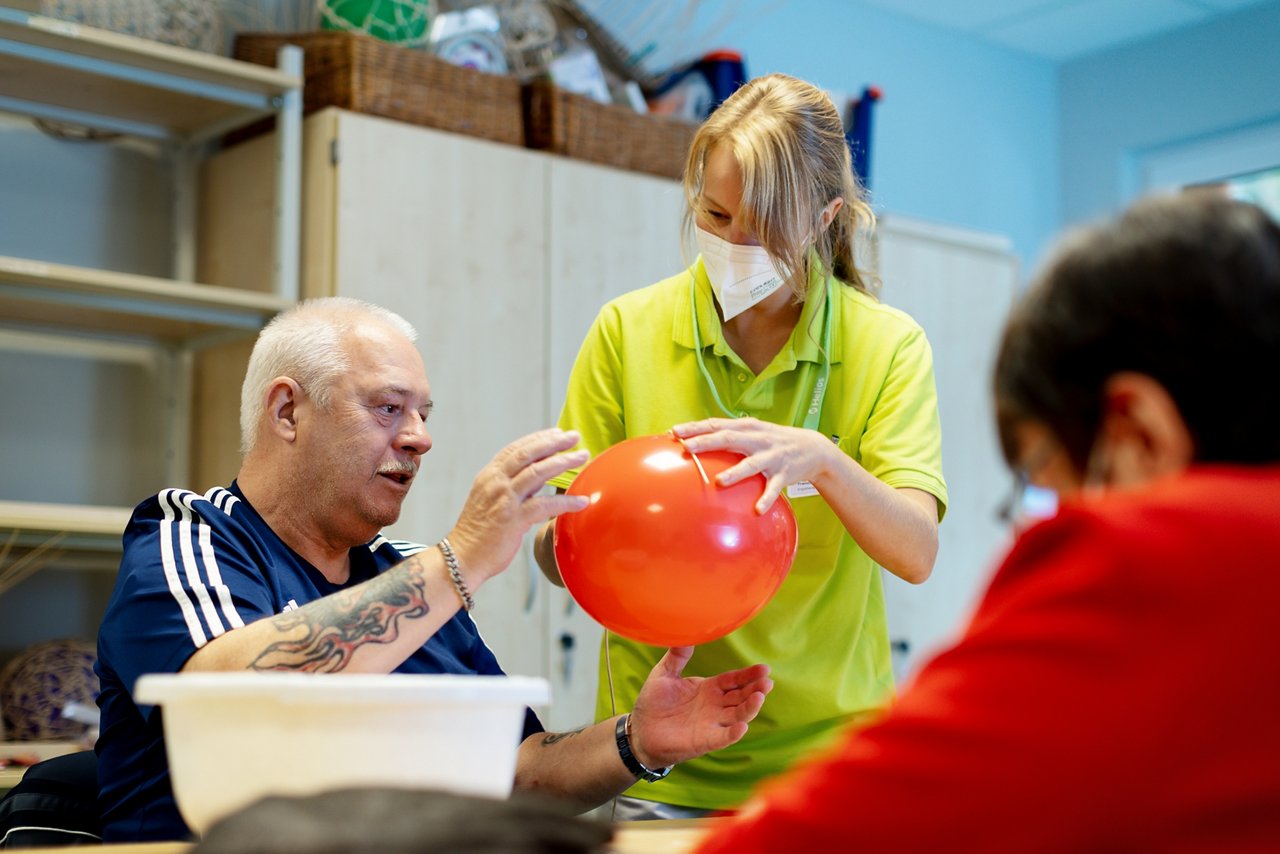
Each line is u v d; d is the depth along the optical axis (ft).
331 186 8.96
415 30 9.59
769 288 5.27
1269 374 2.14
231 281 9.54
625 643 5.75
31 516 7.61
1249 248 2.17
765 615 5.41
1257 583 1.97
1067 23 15.08
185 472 9.70
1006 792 2.03
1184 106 15.23
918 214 14.75
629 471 4.24
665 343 5.64
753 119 5.14
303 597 5.01
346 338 5.15
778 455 4.35
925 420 5.37
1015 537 2.26
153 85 8.59
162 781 4.43
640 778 4.86
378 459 5.11
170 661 4.37
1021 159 15.87
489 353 9.62
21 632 8.85
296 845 1.97
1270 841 1.94
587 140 10.33
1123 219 2.31
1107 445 2.28
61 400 9.24
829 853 2.18
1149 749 1.96
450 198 9.48
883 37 14.52
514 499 4.29
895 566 4.99
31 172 9.25
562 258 10.07
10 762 7.27
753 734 5.49
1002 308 13.29
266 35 9.45
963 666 2.15
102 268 9.53
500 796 2.94
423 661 5.17
